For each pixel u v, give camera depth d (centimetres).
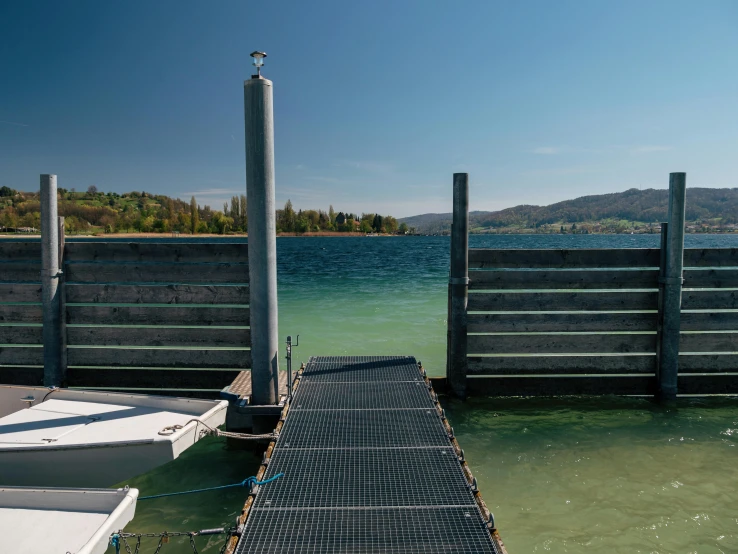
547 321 931
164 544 530
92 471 557
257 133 691
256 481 468
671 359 912
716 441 767
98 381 912
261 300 723
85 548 398
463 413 879
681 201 879
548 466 690
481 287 931
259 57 688
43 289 867
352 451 538
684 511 580
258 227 711
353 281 2905
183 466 710
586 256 926
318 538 386
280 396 762
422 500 441
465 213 894
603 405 916
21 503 469
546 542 524
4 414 717
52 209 859
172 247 893
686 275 920
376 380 774
